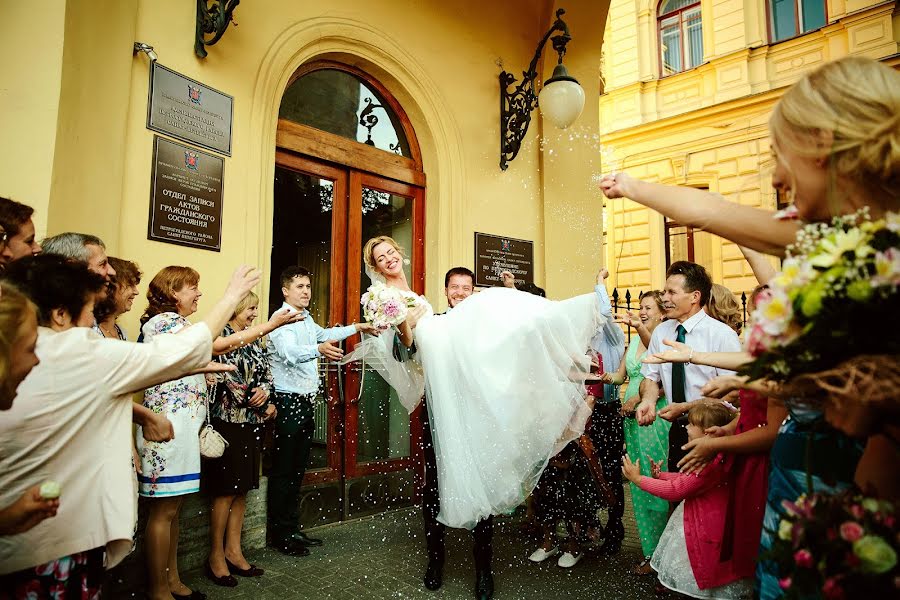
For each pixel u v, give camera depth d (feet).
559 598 8.84
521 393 8.05
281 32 12.35
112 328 7.50
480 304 8.54
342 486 13.28
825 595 3.00
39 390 4.23
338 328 12.46
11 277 4.65
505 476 7.99
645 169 37.70
